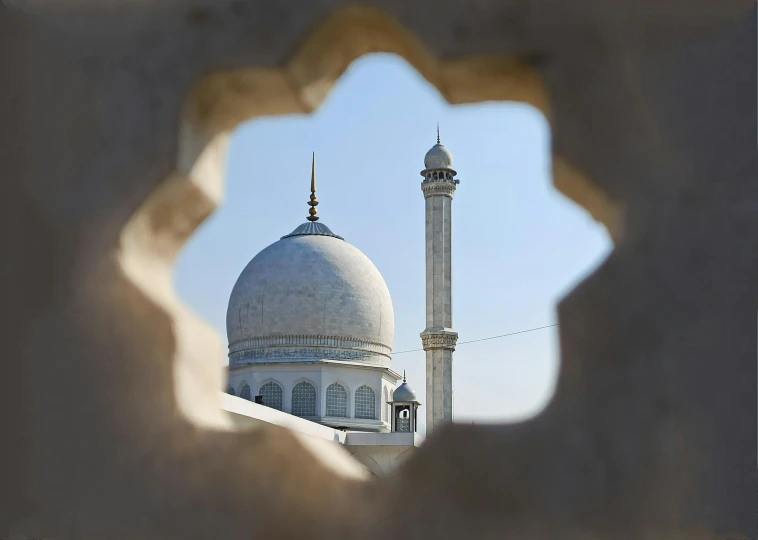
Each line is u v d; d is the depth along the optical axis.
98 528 4.13
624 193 3.87
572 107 3.95
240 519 4.06
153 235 4.56
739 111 3.83
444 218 59.22
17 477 4.21
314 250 57.62
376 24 4.33
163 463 4.15
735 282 3.71
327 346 55.38
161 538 4.09
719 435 3.65
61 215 4.32
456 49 4.07
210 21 4.32
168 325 4.21
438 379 56.72
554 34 4.00
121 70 4.37
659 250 3.79
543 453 3.81
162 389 4.18
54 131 4.38
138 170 4.29
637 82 3.91
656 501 3.67
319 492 4.04
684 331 3.72
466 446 3.94
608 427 3.74
